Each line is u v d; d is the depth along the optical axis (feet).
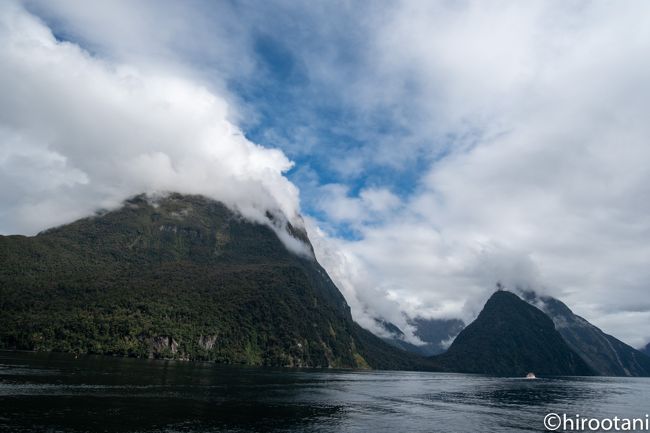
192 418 283.18
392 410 385.09
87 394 335.47
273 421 296.92
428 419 347.15
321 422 306.35
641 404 531.50
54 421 246.27
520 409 437.17
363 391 545.03
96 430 235.20
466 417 366.22
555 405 487.20
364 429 292.61
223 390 429.38
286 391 471.21
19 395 311.47
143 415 278.46
